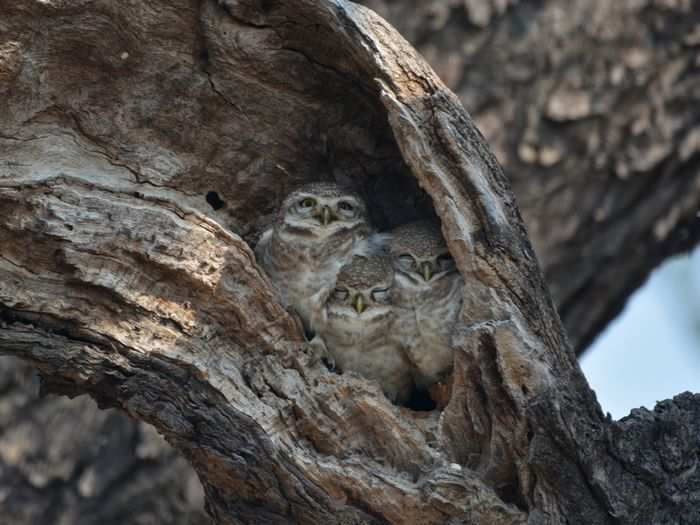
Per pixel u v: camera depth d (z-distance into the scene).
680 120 15.80
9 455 15.30
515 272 10.42
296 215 11.98
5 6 10.65
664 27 15.60
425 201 12.59
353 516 10.60
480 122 15.35
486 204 10.41
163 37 11.19
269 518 10.76
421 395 12.44
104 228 10.76
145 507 15.53
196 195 11.73
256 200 12.11
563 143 15.55
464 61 15.32
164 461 15.56
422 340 11.87
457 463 10.83
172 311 10.86
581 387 10.46
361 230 12.27
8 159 10.90
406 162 10.65
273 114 11.66
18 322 10.62
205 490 10.92
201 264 10.88
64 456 15.44
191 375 10.73
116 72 11.21
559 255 15.93
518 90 15.44
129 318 10.75
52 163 11.02
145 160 11.34
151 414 10.62
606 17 15.45
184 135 11.53
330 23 10.66
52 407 15.45
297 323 11.17
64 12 10.84
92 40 11.03
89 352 10.59
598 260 16.08
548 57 15.44
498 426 10.43
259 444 10.62
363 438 10.97
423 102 10.56
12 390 15.32
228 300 10.97
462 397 10.59
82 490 15.41
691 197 16.22
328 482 10.61
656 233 16.22
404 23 15.12
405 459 10.88
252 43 11.23
